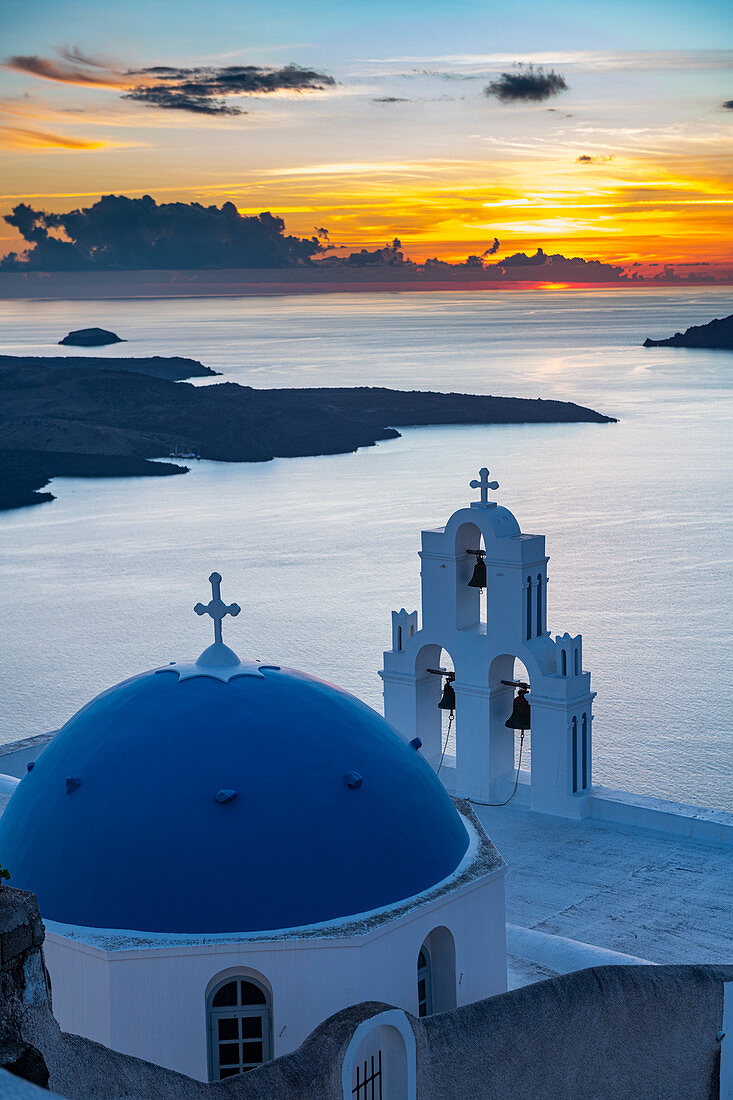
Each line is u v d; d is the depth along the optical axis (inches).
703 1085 599.2
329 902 575.2
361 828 597.3
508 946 725.9
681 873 880.3
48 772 629.3
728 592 4975.4
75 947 560.1
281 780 596.1
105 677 3956.7
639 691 3609.7
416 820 621.6
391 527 6624.0
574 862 904.3
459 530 1007.6
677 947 768.9
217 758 598.9
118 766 604.1
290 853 578.2
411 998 587.5
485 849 653.9
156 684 643.5
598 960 698.8
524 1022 549.3
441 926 605.3
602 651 4119.1
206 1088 463.5
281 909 568.1
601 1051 571.2
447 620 1025.5
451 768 1054.4
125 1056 439.8
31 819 615.5
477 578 1015.6
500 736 1035.3
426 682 1071.6
